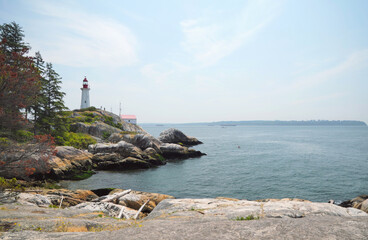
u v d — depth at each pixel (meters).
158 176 31.59
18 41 31.62
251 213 8.67
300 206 9.96
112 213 14.11
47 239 5.13
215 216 8.64
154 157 41.31
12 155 9.27
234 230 5.18
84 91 74.75
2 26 30.64
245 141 88.38
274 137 114.50
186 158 47.03
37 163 9.76
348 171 33.69
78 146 40.59
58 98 37.06
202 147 66.81
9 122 9.39
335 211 9.43
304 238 4.47
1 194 12.83
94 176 30.94
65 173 28.33
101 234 5.33
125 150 38.81
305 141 87.69
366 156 48.00
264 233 4.88
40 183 23.47
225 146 69.44
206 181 28.88
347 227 4.97
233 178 30.27
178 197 23.12
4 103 8.87
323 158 45.56
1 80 8.63
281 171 34.06
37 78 10.17
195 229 5.38
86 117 57.62
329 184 26.86
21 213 8.71
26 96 9.83
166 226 5.85
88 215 10.40
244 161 43.03
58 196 16.20
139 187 26.36
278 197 22.83
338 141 87.62
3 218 7.61
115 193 18.50
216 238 4.67
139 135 47.72
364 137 114.69
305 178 29.77
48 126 36.75
